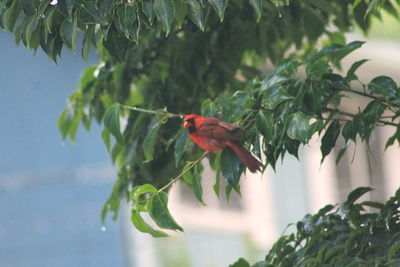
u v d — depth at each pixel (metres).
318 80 7.59
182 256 22.20
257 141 7.67
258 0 6.67
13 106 21.23
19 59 21.27
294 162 21.73
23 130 21.30
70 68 21.27
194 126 7.77
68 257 21.34
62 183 21.39
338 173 21.67
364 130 7.60
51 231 21.33
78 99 11.16
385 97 7.65
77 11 6.65
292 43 12.41
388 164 21.50
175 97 10.85
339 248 7.65
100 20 6.60
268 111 7.49
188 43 10.83
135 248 21.58
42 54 21.33
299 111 7.24
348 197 8.37
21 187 21.20
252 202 22.31
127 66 10.98
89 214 21.42
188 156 10.69
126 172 10.90
